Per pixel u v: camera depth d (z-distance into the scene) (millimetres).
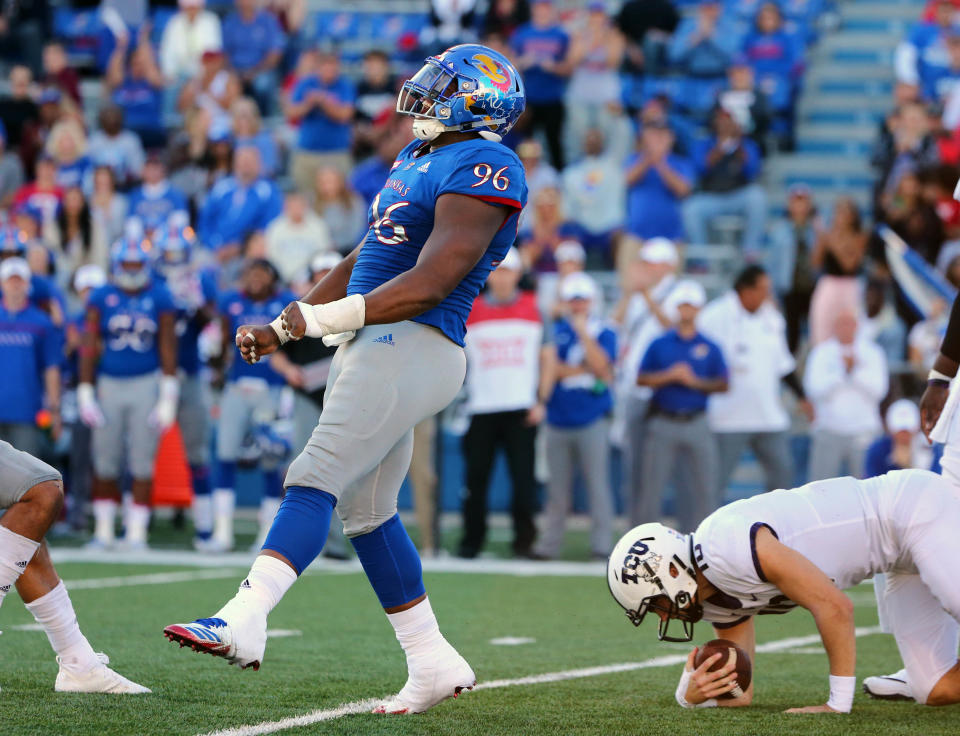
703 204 47156
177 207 47688
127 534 36156
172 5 64062
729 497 43188
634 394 35156
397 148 46094
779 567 13555
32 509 13445
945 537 14016
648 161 44812
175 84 58438
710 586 14016
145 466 35281
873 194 48188
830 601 13586
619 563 14078
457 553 34750
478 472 34281
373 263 13070
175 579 28328
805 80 59750
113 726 12633
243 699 14500
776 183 55375
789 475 34969
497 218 12547
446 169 12695
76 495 39594
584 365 34188
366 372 12703
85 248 45750
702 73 53406
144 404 34875
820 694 15695
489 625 22438
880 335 40812
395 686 15680
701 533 13953
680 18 58125
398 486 13547
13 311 35031
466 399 34281
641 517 34219
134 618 22000
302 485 12664
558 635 21312
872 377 35875
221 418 35562
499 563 33625
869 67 59781
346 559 33781
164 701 14180
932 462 31484
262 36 57031
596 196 47031
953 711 14367
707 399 33438
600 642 20531
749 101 50750
